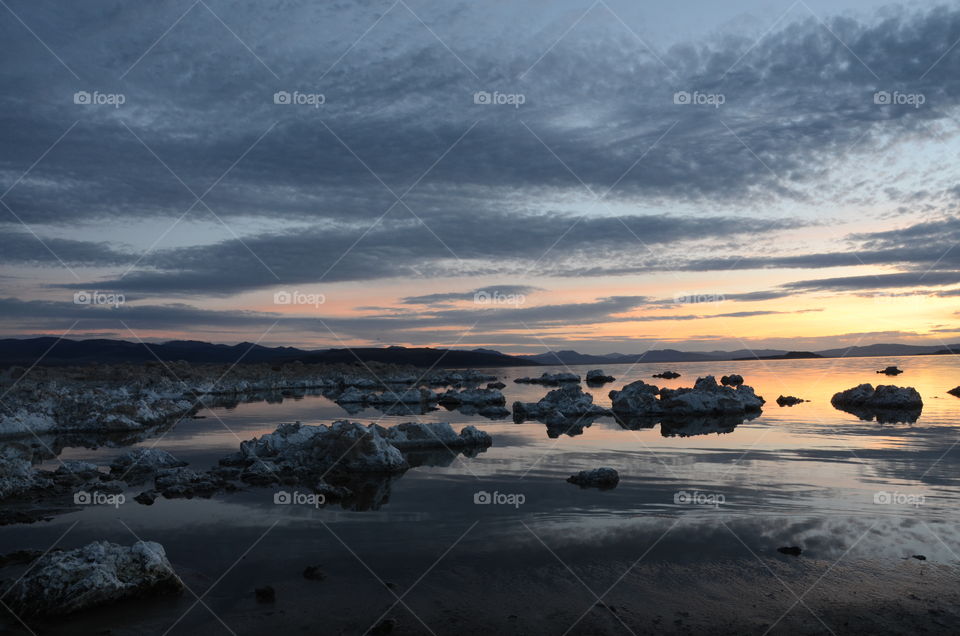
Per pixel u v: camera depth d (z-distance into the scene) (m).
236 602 8.45
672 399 33.00
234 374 66.00
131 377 51.91
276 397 50.59
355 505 13.51
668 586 8.94
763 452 19.70
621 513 12.62
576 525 11.83
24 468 15.62
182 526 11.98
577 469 17.28
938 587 8.86
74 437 25.28
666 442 22.20
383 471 17.22
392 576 9.35
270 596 8.59
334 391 61.81
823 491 14.30
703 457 18.89
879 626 7.72
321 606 8.31
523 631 7.61
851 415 30.50
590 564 9.78
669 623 7.83
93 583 8.24
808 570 9.49
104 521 12.37
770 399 40.06
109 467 18.42
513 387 66.88
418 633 7.57
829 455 18.97
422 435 22.20
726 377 58.12
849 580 9.12
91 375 50.69
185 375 59.28
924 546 10.52
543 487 15.03
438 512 12.86
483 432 22.61
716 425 27.23
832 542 10.73
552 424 28.62
